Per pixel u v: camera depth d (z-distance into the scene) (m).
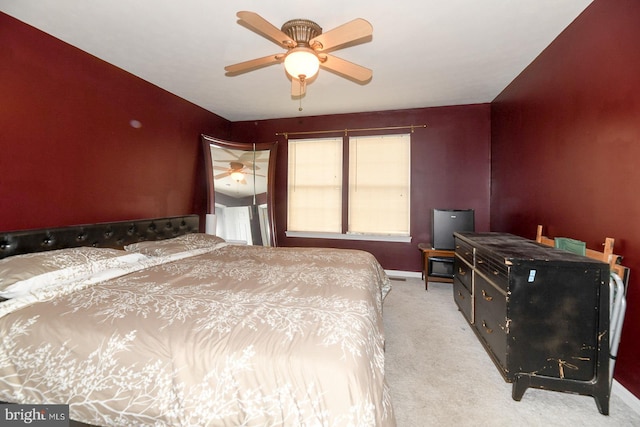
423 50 2.47
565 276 1.54
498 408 1.56
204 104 3.83
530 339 1.58
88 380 1.11
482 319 2.08
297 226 4.49
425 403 1.60
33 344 1.19
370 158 4.21
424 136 4.02
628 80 1.60
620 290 1.50
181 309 1.30
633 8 1.57
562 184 2.22
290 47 1.85
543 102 2.48
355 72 2.11
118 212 2.72
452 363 1.99
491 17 2.02
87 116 2.44
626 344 1.62
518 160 2.98
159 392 1.06
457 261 2.85
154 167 3.14
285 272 1.97
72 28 2.11
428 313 2.84
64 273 1.64
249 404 0.98
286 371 0.98
